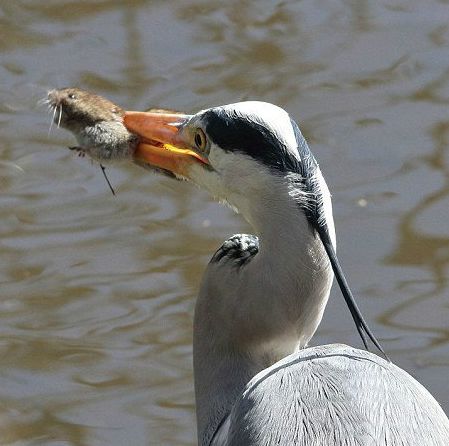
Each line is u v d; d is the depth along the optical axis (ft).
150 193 41.39
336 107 45.01
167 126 26.32
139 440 33.37
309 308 24.21
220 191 24.95
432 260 38.58
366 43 48.29
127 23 49.49
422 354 35.47
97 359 35.91
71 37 48.57
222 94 45.62
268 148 23.77
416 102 45.27
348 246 39.17
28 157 42.50
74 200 41.09
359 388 22.56
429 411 22.65
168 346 36.17
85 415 34.24
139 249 39.24
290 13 50.08
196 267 38.45
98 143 26.76
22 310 37.42
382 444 21.61
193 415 34.09
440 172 41.86
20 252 39.24
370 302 37.24
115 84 46.09
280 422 22.38
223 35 48.78
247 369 25.02
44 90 45.47
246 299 24.66
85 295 37.83
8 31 49.01
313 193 23.68
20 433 33.76
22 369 35.68
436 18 49.67
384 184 41.47
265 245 24.12
